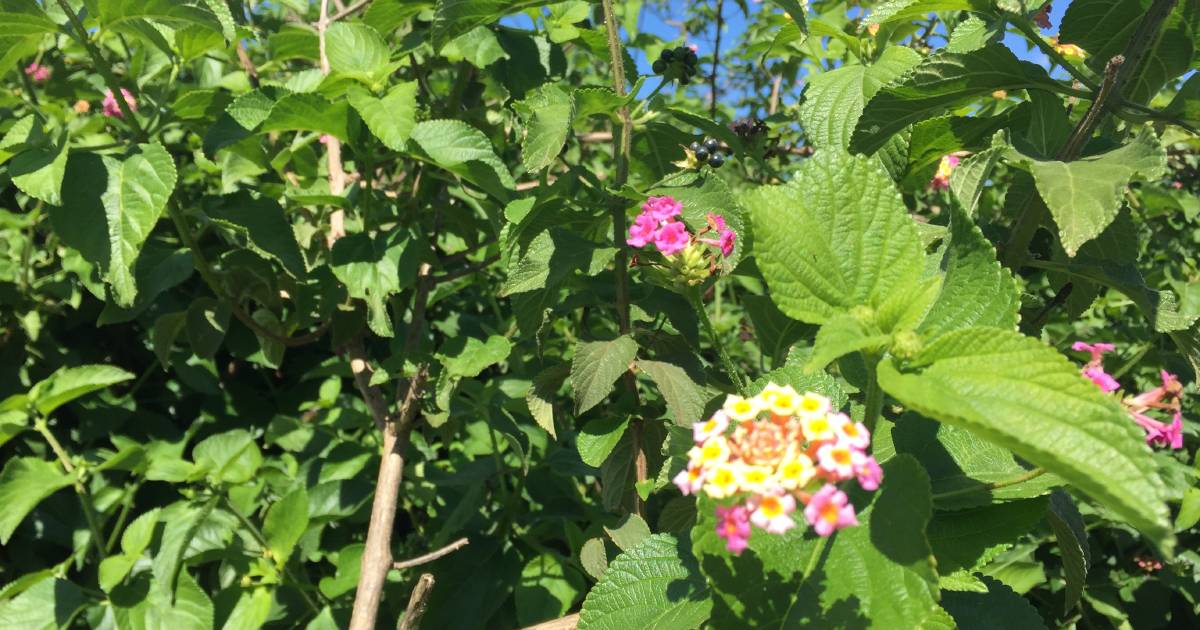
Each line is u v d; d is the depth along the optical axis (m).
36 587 0.34
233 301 0.36
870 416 0.18
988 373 0.15
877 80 0.30
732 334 0.54
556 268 0.26
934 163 0.31
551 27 0.38
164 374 0.48
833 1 0.42
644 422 0.29
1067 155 0.24
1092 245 0.27
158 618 0.34
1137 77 0.27
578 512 0.38
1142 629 0.40
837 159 0.18
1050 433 0.13
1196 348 0.25
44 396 0.35
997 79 0.24
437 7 0.29
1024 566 0.37
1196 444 0.40
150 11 0.29
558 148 0.26
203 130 0.35
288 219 0.38
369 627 0.29
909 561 0.15
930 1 0.25
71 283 0.43
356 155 0.33
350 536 0.41
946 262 0.20
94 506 0.38
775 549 0.17
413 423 0.33
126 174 0.29
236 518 0.37
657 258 0.27
